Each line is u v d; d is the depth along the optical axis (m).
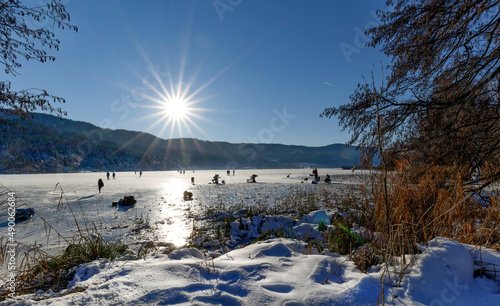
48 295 1.95
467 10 4.07
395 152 4.54
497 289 1.61
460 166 3.62
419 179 3.24
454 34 4.52
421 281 1.70
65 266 2.72
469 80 4.39
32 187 28.05
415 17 4.83
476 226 2.53
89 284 2.01
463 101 3.99
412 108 4.75
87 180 45.25
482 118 4.20
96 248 3.14
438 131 4.31
